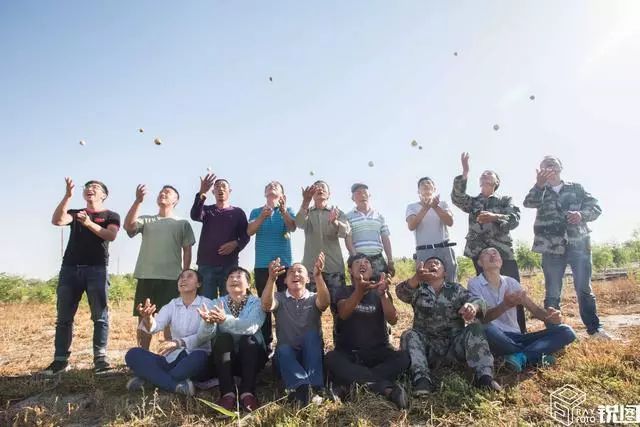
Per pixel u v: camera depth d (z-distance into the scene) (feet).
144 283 16.70
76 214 16.63
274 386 14.32
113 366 16.70
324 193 17.78
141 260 16.98
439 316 14.65
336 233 17.24
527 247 62.18
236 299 14.57
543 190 18.65
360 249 17.94
